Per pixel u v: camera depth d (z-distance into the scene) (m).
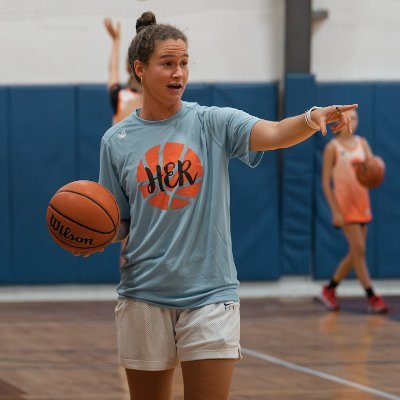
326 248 22.03
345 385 11.81
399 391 11.45
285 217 21.89
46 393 11.44
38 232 21.14
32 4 21.62
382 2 22.89
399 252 22.06
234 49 22.41
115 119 15.94
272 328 16.88
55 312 19.28
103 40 21.88
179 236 6.62
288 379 12.21
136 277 6.79
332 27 22.77
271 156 21.81
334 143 19.19
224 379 6.60
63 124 21.20
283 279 22.20
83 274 21.22
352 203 19.00
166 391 7.00
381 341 15.31
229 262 6.73
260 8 22.41
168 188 6.64
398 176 22.06
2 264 21.06
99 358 13.84
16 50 21.64
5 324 17.52
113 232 6.83
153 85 6.66
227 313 6.61
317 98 21.98
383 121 22.05
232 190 21.67
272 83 21.91
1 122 21.05
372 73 22.97
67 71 21.83
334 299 19.59
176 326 6.71
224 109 6.78
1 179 21.05
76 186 6.81
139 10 21.91
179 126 6.79
